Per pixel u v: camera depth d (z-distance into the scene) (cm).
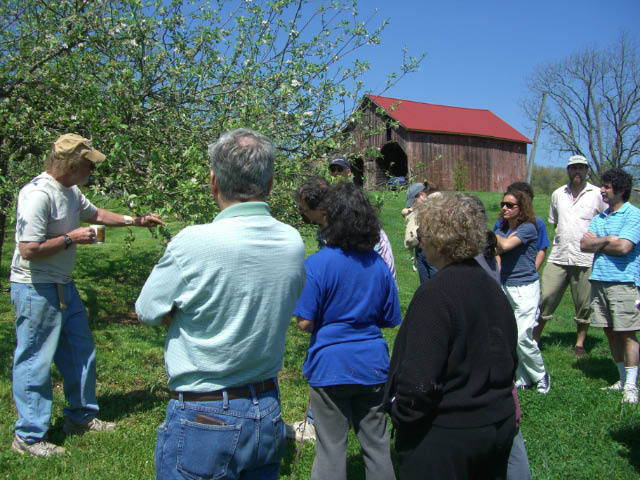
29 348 321
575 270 574
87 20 519
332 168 499
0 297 693
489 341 198
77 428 351
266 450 188
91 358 354
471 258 210
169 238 433
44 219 311
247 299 178
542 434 373
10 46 553
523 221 452
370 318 262
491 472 209
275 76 544
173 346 185
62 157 316
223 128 494
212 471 177
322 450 259
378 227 267
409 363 192
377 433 259
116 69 496
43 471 302
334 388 256
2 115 494
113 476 299
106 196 467
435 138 2795
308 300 258
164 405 396
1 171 542
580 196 567
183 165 453
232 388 182
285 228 198
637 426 380
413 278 1002
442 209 208
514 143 3123
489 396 196
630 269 440
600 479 320
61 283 329
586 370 526
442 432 194
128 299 747
